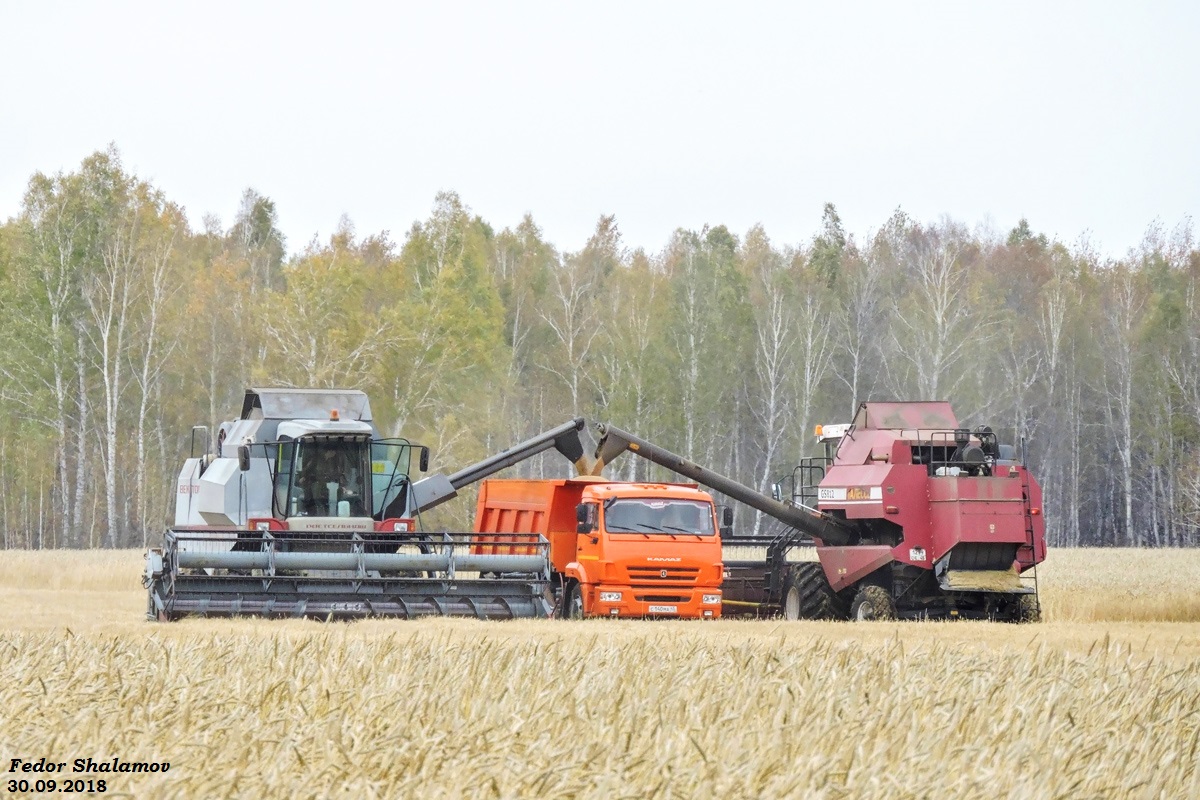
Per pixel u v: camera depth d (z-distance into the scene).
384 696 31.75
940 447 91.06
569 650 43.09
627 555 88.75
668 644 49.34
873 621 82.81
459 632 62.16
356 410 100.31
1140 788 25.92
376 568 83.88
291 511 93.69
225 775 23.50
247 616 78.31
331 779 23.67
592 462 105.31
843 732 28.55
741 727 29.19
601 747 25.98
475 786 23.41
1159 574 141.38
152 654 40.31
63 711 29.75
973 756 26.83
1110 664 43.31
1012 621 86.50
